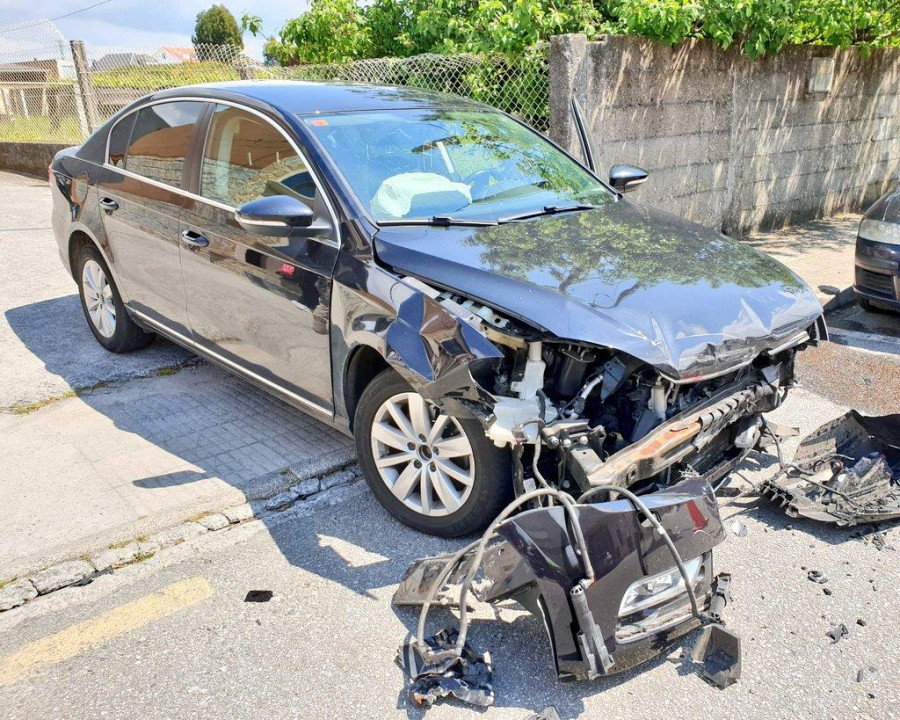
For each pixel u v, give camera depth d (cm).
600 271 321
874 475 379
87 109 1228
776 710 254
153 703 257
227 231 401
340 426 372
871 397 505
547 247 340
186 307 449
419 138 409
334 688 263
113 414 464
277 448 424
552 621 245
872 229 637
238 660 276
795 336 341
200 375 524
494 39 736
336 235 352
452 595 297
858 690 263
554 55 698
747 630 291
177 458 412
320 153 371
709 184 886
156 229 453
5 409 465
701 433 305
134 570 327
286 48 986
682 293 313
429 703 254
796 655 279
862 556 337
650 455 280
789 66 934
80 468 401
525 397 289
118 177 489
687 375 285
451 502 329
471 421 308
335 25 926
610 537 253
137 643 285
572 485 294
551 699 259
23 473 395
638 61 755
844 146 1074
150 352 555
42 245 834
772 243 927
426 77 796
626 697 260
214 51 1045
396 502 350
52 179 558
